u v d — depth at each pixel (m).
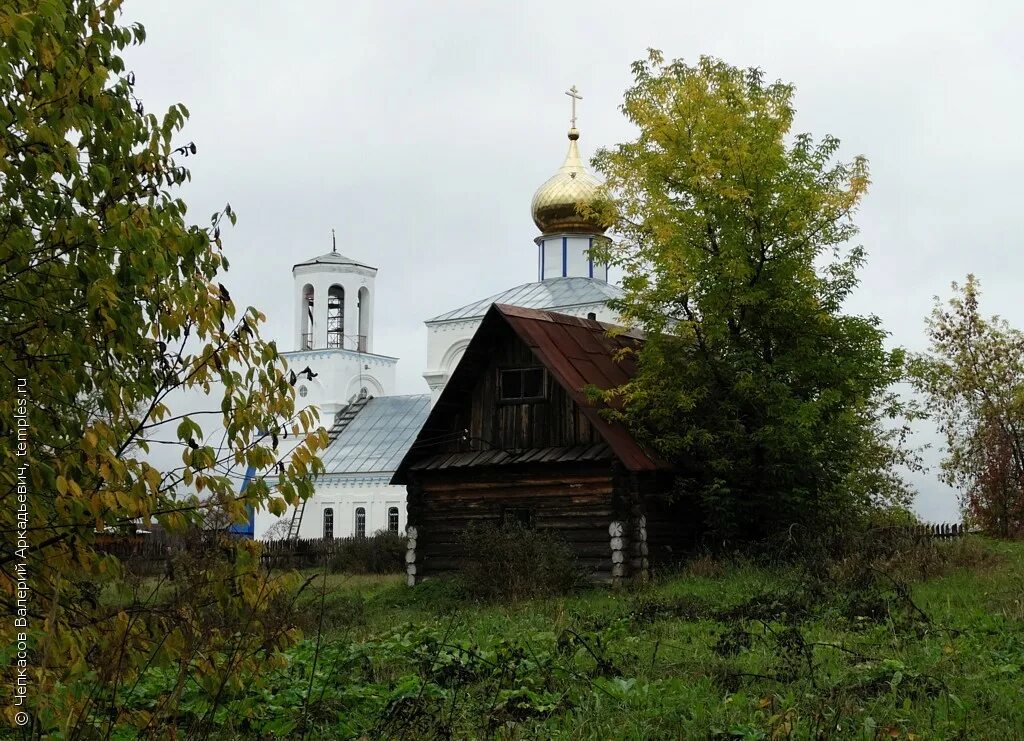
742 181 27.61
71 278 7.52
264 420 7.77
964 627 14.99
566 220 55.53
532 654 13.18
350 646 13.85
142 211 7.52
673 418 27.69
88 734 7.71
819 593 18.58
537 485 27.23
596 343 29.92
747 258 27.48
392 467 61.41
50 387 7.50
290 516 62.59
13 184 7.62
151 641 7.59
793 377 27.73
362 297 75.19
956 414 39.06
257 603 7.84
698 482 27.81
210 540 7.86
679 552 27.27
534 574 23.38
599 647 13.69
